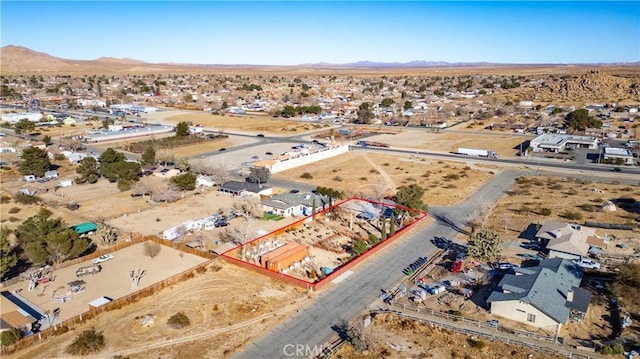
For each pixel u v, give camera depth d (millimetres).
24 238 60281
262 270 56531
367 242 64875
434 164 116125
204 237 68750
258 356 40844
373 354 40781
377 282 54688
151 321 46156
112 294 52125
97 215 78750
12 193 91438
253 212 76938
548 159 120625
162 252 63750
